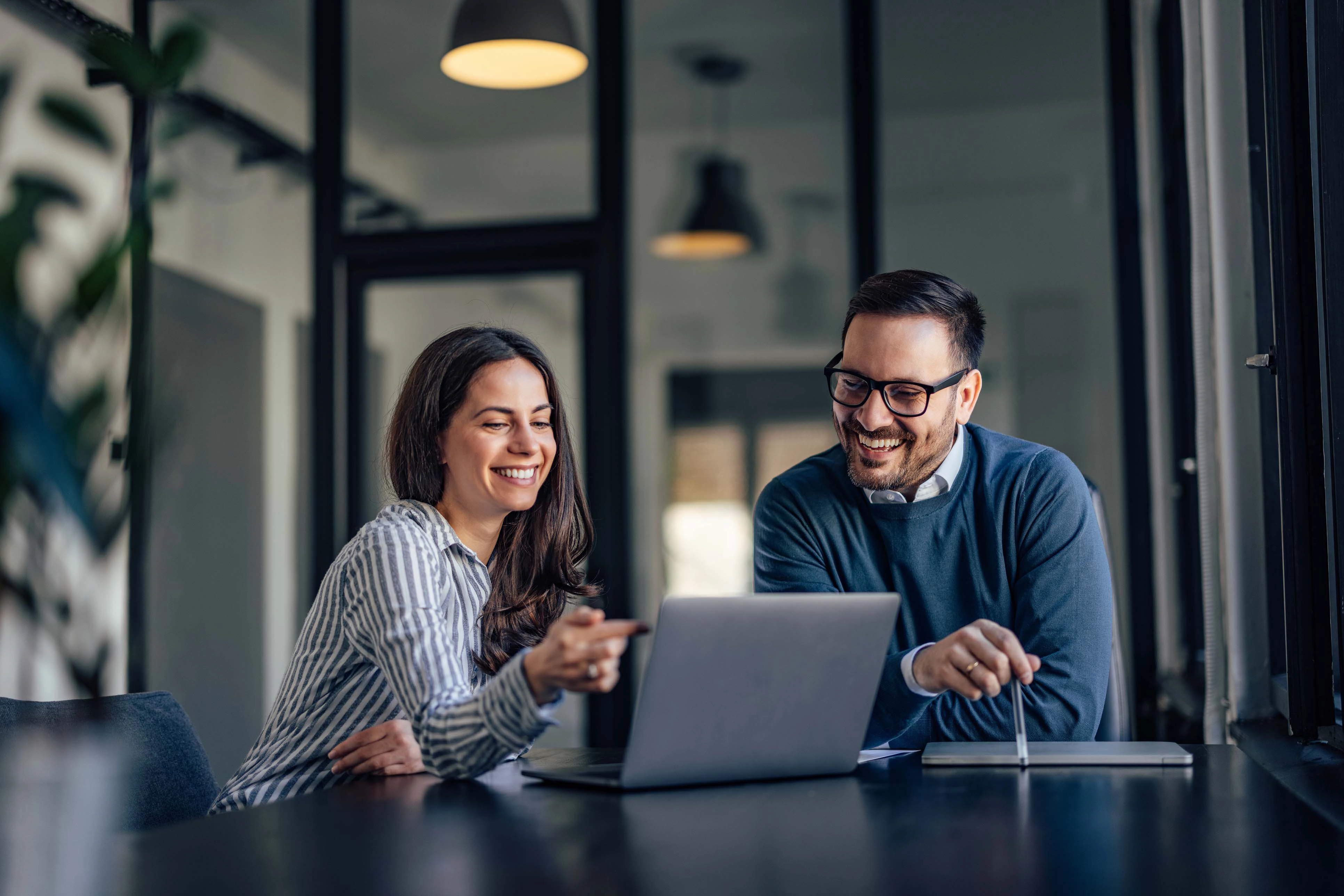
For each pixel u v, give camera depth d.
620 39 3.76
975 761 1.30
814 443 3.90
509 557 1.66
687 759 1.17
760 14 3.90
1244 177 2.00
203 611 3.85
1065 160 3.66
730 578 3.89
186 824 1.02
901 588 1.74
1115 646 1.87
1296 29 1.68
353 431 3.80
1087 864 0.84
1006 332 3.68
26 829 1.31
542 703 1.20
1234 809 1.03
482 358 1.58
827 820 1.01
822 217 3.89
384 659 1.36
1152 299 3.28
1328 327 1.55
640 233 3.99
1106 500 3.59
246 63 3.94
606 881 0.81
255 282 4.00
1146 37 3.29
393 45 3.86
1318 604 1.65
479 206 3.82
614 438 3.72
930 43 3.74
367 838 0.96
